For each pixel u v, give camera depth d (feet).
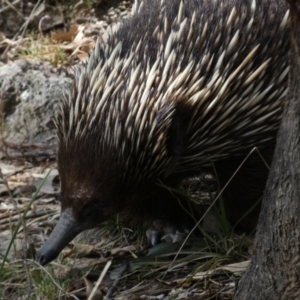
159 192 20.07
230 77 17.93
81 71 18.70
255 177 19.63
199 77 17.70
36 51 31.55
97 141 16.80
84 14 34.19
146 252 20.97
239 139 18.69
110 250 20.90
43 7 34.04
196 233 21.52
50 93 28.66
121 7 34.04
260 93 18.37
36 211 23.38
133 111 16.81
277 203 14.02
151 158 17.31
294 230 13.89
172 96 17.31
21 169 26.53
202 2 19.27
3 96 28.63
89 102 17.11
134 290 18.29
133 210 20.93
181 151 18.17
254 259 14.97
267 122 18.78
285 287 14.49
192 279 18.37
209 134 18.26
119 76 17.26
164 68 17.47
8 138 28.19
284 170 13.74
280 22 19.31
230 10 19.02
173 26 18.61
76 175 17.04
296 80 13.10
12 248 20.89
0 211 23.63
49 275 17.25
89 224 17.46
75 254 20.20
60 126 17.90
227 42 18.34
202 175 20.83
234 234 20.65
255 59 18.56
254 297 15.07
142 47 18.12
